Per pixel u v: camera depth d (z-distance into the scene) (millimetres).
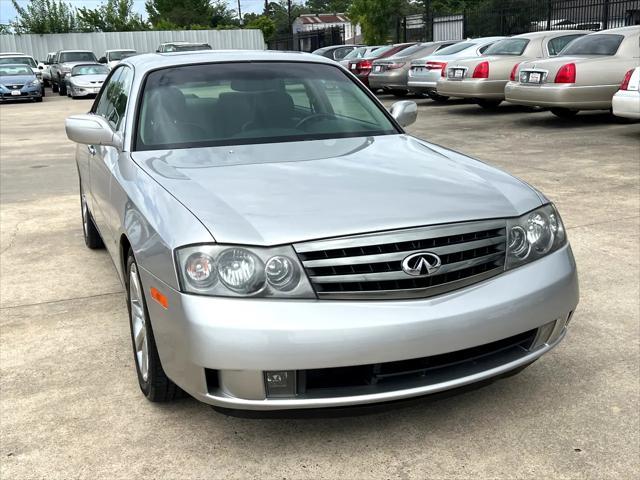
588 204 6301
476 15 25766
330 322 2402
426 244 2559
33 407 3059
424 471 2545
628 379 3160
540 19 23062
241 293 2434
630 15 19641
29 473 2586
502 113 13922
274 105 3846
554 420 2850
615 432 2752
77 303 4367
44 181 8820
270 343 2375
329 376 2525
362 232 2504
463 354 2637
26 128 15438
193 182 2945
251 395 2443
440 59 15656
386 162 3234
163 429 2857
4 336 3865
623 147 9172
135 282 3051
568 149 9211
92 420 2938
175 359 2568
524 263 2764
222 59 4152
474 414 2914
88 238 5504
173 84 3887
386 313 2453
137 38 39406
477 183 2965
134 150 3518
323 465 2596
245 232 2490
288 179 2949
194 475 2557
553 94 10922
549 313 2736
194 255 2465
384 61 18047
